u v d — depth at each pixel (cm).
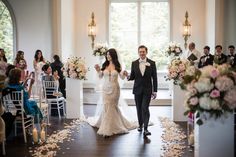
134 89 616
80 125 699
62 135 605
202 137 328
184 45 1122
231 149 326
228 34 937
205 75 322
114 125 620
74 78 762
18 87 556
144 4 1170
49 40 973
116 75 623
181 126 684
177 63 702
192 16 1119
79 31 1142
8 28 1005
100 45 1023
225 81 311
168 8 1149
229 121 324
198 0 1114
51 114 814
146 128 610
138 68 603
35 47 987
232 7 933
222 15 934
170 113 841
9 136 604
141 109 623
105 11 1137
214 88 315
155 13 1172
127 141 569
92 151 510
